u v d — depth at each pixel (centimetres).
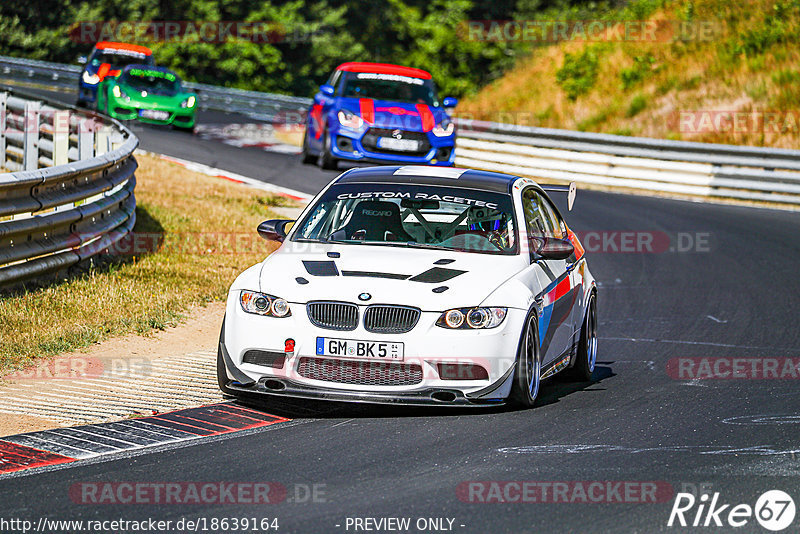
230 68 17575
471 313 2534
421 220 2889
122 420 2505
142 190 6116
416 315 2516
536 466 2192
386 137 7088
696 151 8244
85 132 5806
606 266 5509
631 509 1931
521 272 2738
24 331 3212
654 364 3428
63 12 17125
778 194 7981
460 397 2548
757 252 5900
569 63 11950
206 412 2598
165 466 2153
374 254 2733
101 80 9850
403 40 19450
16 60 13125
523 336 2595
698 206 7656
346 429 2467
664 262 5612
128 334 3409
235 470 2133
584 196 7894
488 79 18438
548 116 11519
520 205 2952
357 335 2498
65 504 1909
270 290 2588
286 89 18225
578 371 3166
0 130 6462
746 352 3616
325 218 2927
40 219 3656
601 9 17425
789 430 2548
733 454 2317
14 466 2138
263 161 8125
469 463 2203
